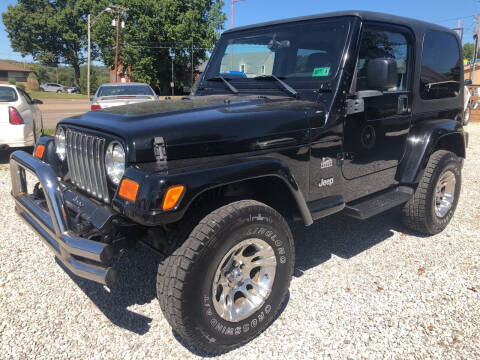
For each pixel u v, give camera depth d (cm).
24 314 275
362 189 339
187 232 222
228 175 223
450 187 414
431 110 393
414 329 260
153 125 226
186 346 248
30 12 6053
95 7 4788
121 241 238
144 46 4619
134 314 279
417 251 373
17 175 290
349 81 296
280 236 250
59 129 296
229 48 379
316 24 320
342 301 292
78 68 6444
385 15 331
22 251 368
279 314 278
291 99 304
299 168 278
